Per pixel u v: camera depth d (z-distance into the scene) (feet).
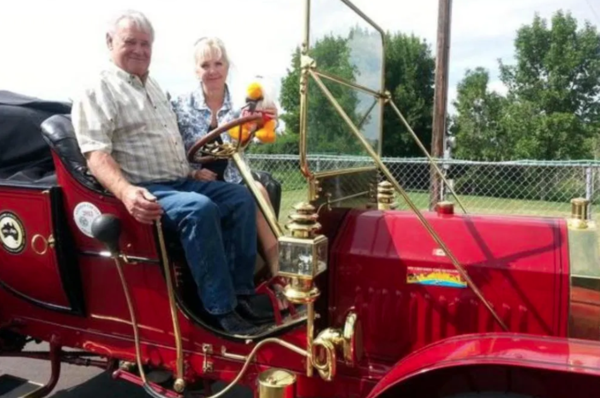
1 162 10.31
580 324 6.98
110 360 9.49
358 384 7.76
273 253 9.61
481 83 98.37
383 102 10.37
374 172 9.89
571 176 25.90
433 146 27.07
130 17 8.99
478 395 6.22
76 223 8.92
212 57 11.38
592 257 7.14
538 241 7.48
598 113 91.25
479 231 7.76
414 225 8.05
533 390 6.18
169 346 8.62
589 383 6.02
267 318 8.73
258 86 8.73
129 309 8.75
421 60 70.23
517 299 7.23
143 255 8.44
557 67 90.89
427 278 7.58
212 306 8.16
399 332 7.75
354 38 8.86
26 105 10.98
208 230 8.12
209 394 8.66
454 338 6.73
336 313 8.00
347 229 8.21
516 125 90.38
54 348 9.71
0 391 9.34
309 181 7.28
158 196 8.47
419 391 6.73
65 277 9.01
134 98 8.93
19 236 9.33
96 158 8.23
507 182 27.30
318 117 7.65
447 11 26.17
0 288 10.11
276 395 6.94
